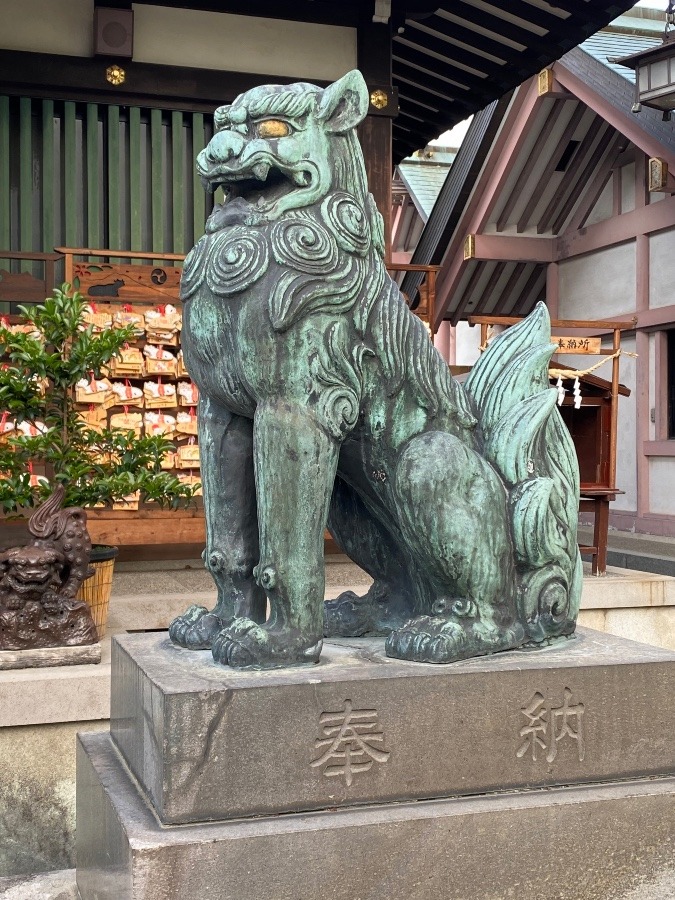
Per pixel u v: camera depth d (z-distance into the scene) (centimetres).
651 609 554
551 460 248
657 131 967
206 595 500
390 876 196
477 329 1467
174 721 192
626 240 1138
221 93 706
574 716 220
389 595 261
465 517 224
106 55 674
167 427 557
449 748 210
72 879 258
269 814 198
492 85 928
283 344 215
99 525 555
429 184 1573
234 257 218
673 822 216
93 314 539
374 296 227
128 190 700
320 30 733
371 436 231
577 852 209
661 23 1270
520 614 238
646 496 1134
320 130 228
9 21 670
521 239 1230
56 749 349
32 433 480
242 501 240
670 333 1114
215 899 185
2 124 671
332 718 203
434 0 758
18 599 369
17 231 681
